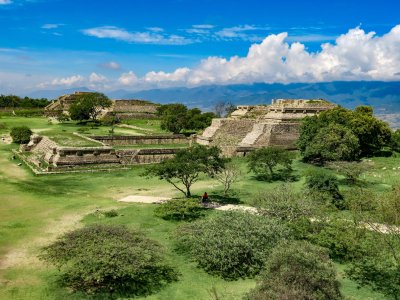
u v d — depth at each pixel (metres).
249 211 28.64
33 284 19.80
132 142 71.75
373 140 58.84
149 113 119.56
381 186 40.84
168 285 20.38
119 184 43.59
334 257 23.95
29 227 28.08
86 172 48.75
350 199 28.95
